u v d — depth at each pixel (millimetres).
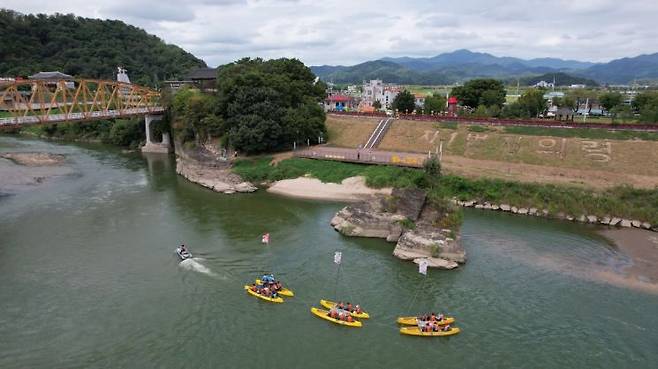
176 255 49406
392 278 45281
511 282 45094
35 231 56188
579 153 80062
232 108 91125
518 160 81625
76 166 96875
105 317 37250
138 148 123812
